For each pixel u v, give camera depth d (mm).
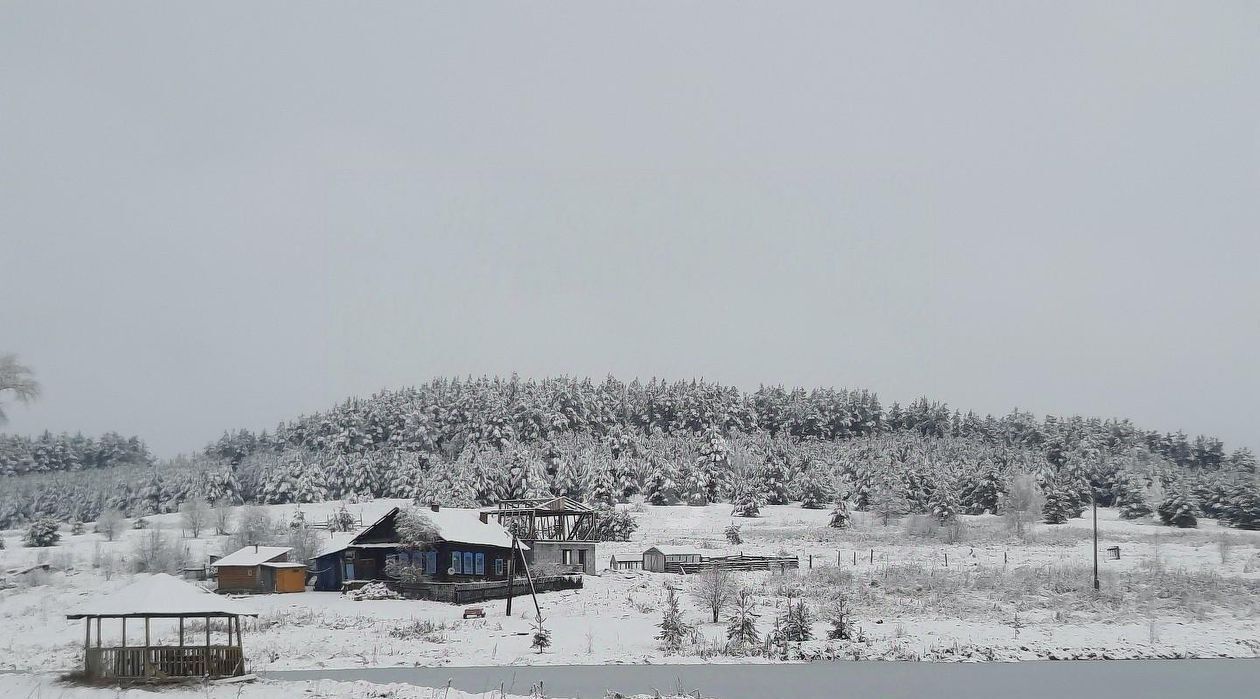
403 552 72688
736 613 51312
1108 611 56344
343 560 75062
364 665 39219
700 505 151875
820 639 46812
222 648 32750
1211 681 38125
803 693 34219
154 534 85062
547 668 39062
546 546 74812
